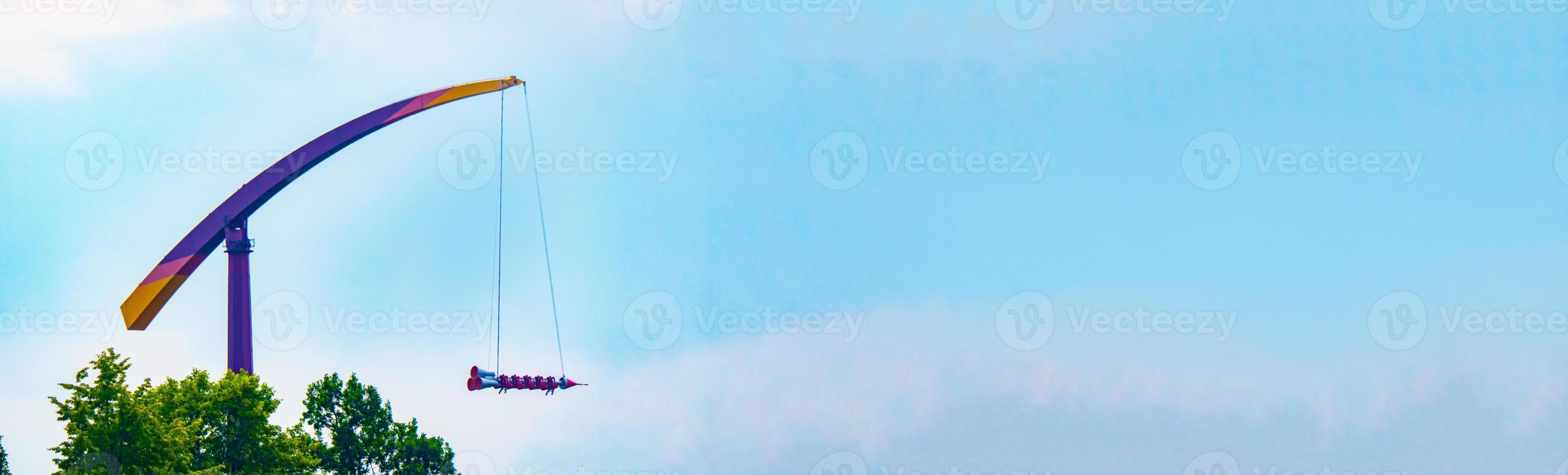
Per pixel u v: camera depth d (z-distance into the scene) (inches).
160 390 2404.0
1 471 2642.7
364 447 2842.0
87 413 2150.6
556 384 2108.8
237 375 2507.4
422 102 2947.8
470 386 2025.1
